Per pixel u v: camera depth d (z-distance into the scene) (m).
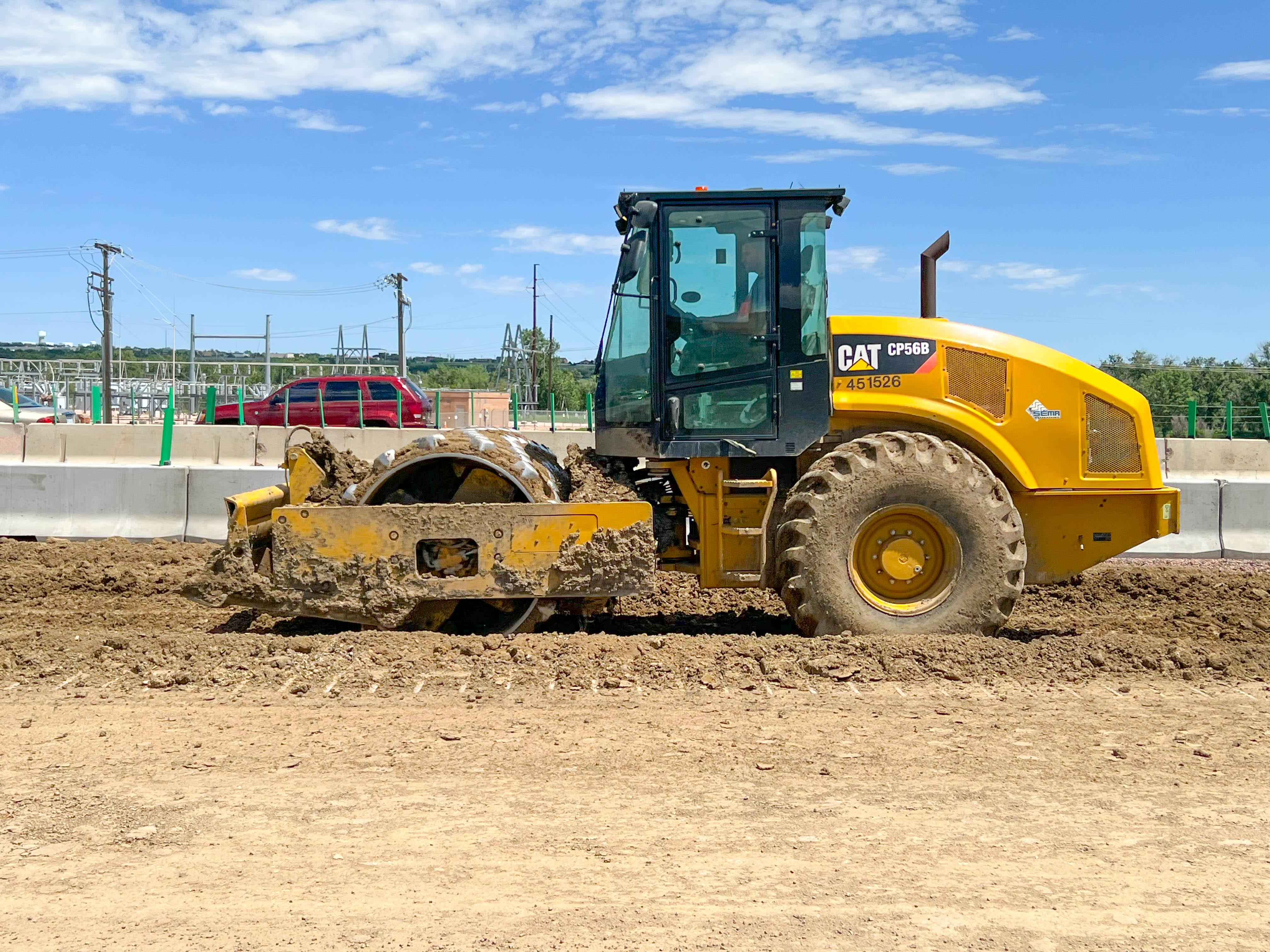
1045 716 5.33
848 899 3.43
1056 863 3.69
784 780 4.45
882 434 6.71
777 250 6.70
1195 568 10.34
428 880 3.55
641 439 6.84
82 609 8.08
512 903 3.40
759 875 3.60
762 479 6.89
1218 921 3.31
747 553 6.80
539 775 4.49
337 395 24.09
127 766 4.59
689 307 6.73
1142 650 6.34
